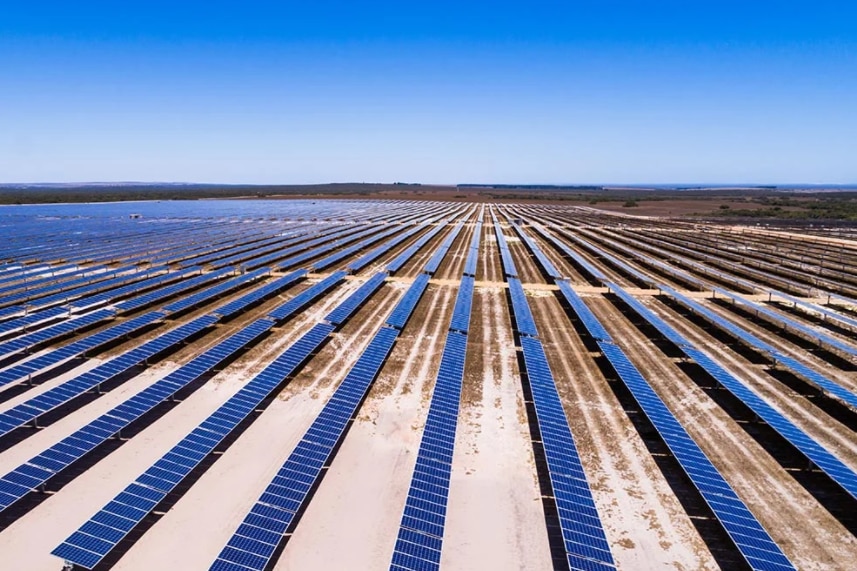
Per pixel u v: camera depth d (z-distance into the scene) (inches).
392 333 1450.5
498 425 1032.8
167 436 970.1
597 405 1124.5
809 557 702.5
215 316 1567.4
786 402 1155.9
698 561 697.6
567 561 696.4
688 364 1370.6
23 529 719.7
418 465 817.5
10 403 1066.1
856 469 908.0
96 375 1102.4
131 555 680.4
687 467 824.9
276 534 675.4
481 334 1563.7
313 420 1039.0
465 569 678.5
